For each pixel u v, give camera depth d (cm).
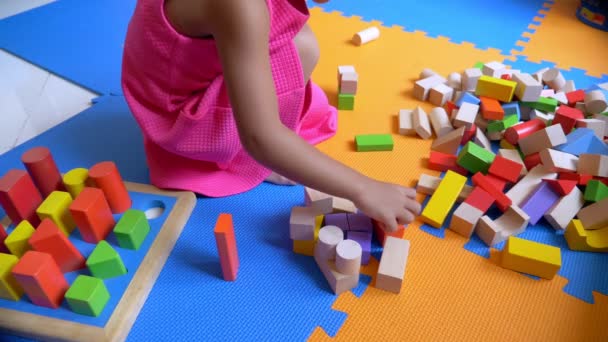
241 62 65
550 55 153
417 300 80
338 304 80
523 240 85
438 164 107
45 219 80
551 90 128
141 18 81
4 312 76
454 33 165
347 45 157
